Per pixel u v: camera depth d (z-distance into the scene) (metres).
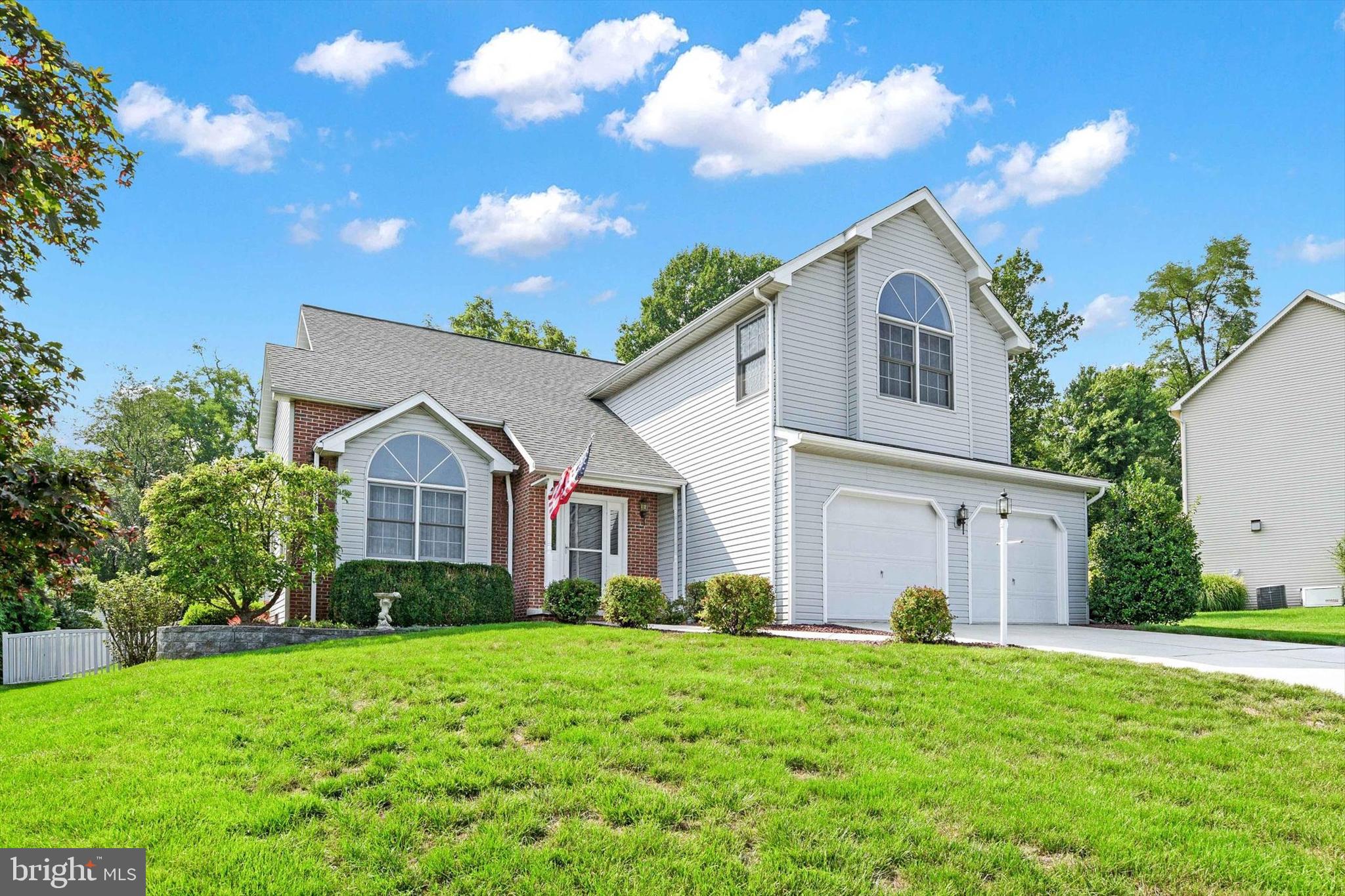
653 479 18.20
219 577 13.86
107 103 6.82
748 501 16.47
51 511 5.54
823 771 6.52
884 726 7.57
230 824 5.54
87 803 5.91
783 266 16.38
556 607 15.55
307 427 16.66
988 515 17.86
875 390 17.12
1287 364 28.56
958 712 8.03
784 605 15.17
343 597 14.72
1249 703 8.71
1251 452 29.11
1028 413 37.69
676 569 18.33
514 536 17.73
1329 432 27.34
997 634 14.88
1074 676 9.42
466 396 19.44
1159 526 18.25
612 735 7.07
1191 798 6.21
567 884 4.86
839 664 9.72
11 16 6.13
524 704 7.87
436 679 8.81
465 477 17.25
